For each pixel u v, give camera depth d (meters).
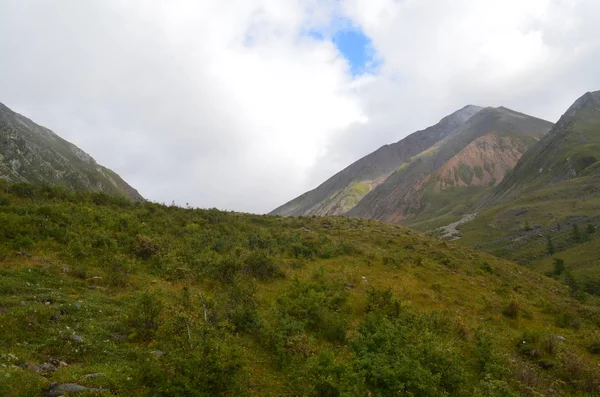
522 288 26.69
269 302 15.64
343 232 38.50
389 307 15.95
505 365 12.03
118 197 31.00
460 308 19.03
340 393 8.15
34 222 18.48
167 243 21.16
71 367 7.86
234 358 8.07
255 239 27.23
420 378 9.40
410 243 36.00
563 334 16.83
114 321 10.93
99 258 16.83
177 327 9.61
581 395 11.06
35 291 11.79
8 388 6.47
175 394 6.82
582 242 107.31
